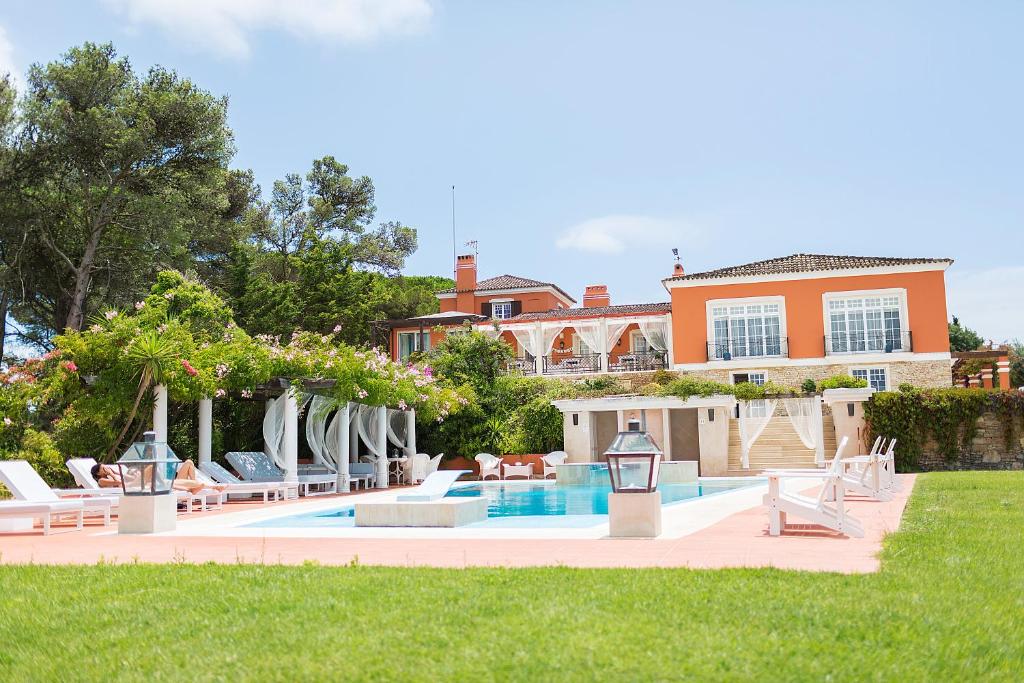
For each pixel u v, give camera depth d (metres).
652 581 5.75
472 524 11.29
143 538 9.97
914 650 4.06
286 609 5.26
